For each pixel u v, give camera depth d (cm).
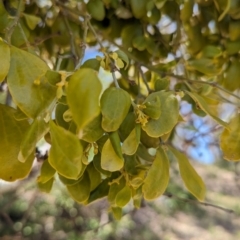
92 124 19
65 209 120
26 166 22
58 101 19
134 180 22
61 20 35
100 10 32
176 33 35
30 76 19
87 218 113
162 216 138
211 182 151
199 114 32
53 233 120
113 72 20
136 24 35
